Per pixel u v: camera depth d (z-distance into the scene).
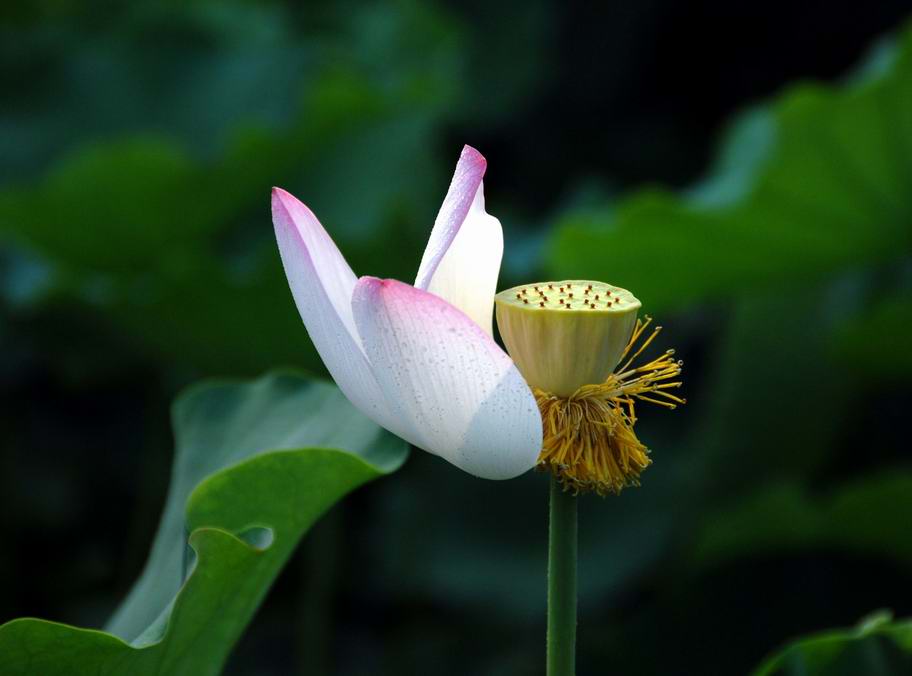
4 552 2.87
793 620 2.25
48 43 3.14
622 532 2.43
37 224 2.44
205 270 2.06
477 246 0.94
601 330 0.92
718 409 2.35
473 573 2.45
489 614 2.40
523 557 2.47
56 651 0.98
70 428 3.09
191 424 1.13
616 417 0.94
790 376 2.31
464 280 0.94
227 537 0.99
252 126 2.44
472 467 0.91
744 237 2.03
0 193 2.36
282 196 0.92
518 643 2.42
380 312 0.89
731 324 2.35
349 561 2.85
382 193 2.67
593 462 0.93
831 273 2.19
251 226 2.68
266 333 2.20
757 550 2.25
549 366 0.93
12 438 2.94
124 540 2.99
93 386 3.07
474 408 0.90
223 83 3.16
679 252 2.07
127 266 2.60
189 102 3.14
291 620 2.77
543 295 0.94
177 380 2.59
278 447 1.10
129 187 2.42
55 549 2.92
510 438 0.90
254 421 1.12
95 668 1.00
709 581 2.31
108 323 2.35
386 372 0.90
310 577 2.36
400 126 2.72
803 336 2.30
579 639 2.29
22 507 2.92
